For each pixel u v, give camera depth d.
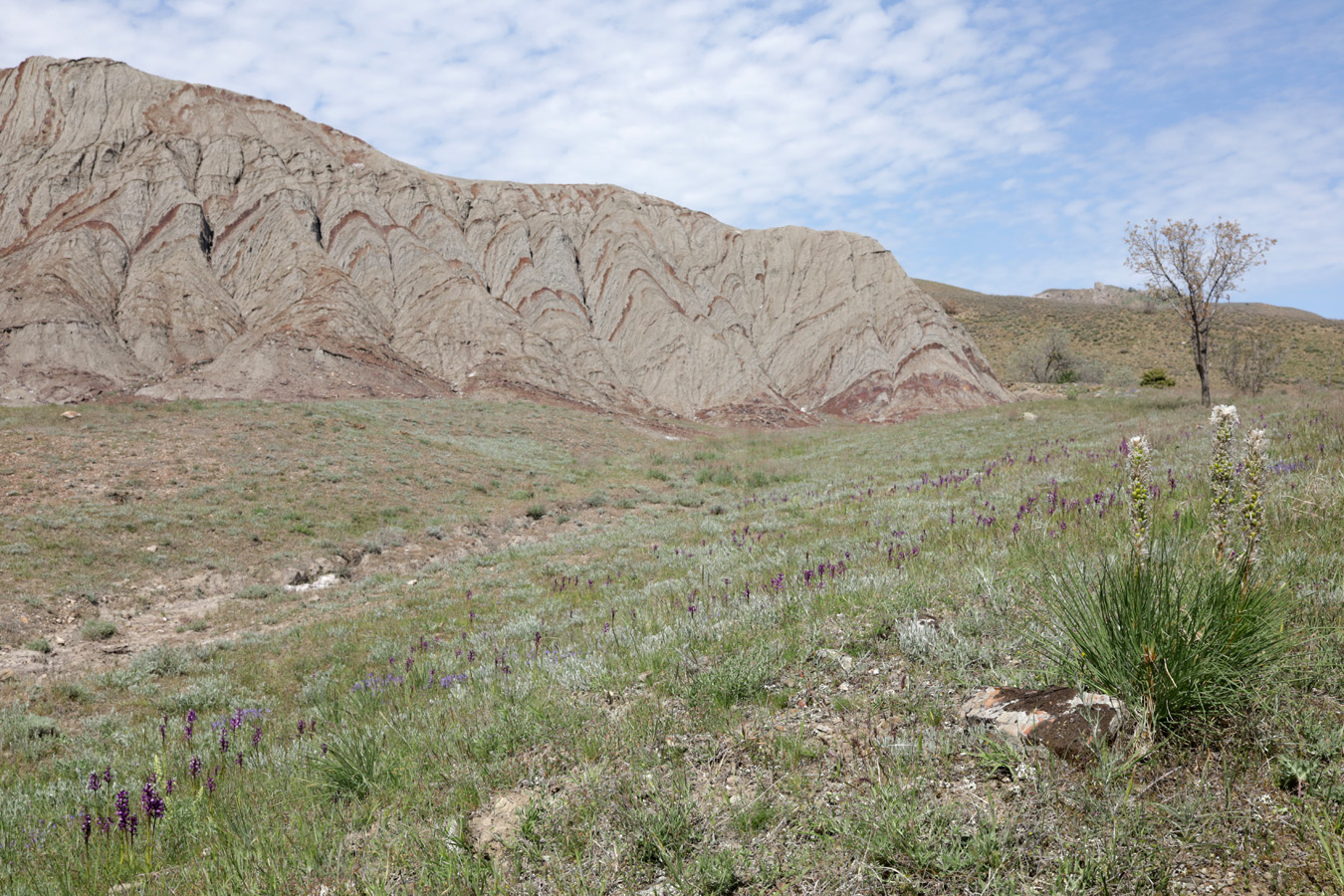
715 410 66.50
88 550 17.14
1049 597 4.12
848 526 14.26
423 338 61.97
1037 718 3.16
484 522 23.89
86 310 52.12
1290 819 2.44
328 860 3.37
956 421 41.47
